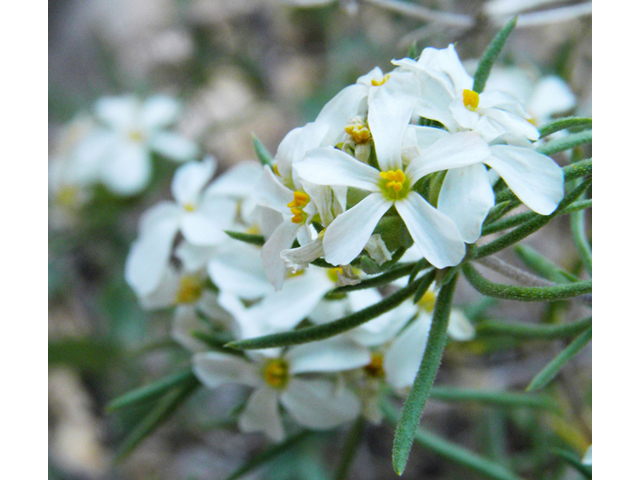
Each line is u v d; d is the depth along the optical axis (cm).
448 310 10
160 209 14
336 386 12
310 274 12
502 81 17
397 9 17
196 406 22
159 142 23
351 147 10
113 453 24
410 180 9
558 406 15
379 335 12
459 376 21
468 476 20
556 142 11
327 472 21
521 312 20
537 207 9
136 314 22
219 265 12
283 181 10
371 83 10
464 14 21
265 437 23
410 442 9
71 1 36
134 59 32
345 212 9
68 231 23
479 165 9
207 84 28
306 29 28
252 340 10
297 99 26
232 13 28
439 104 9
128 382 22
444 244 9
